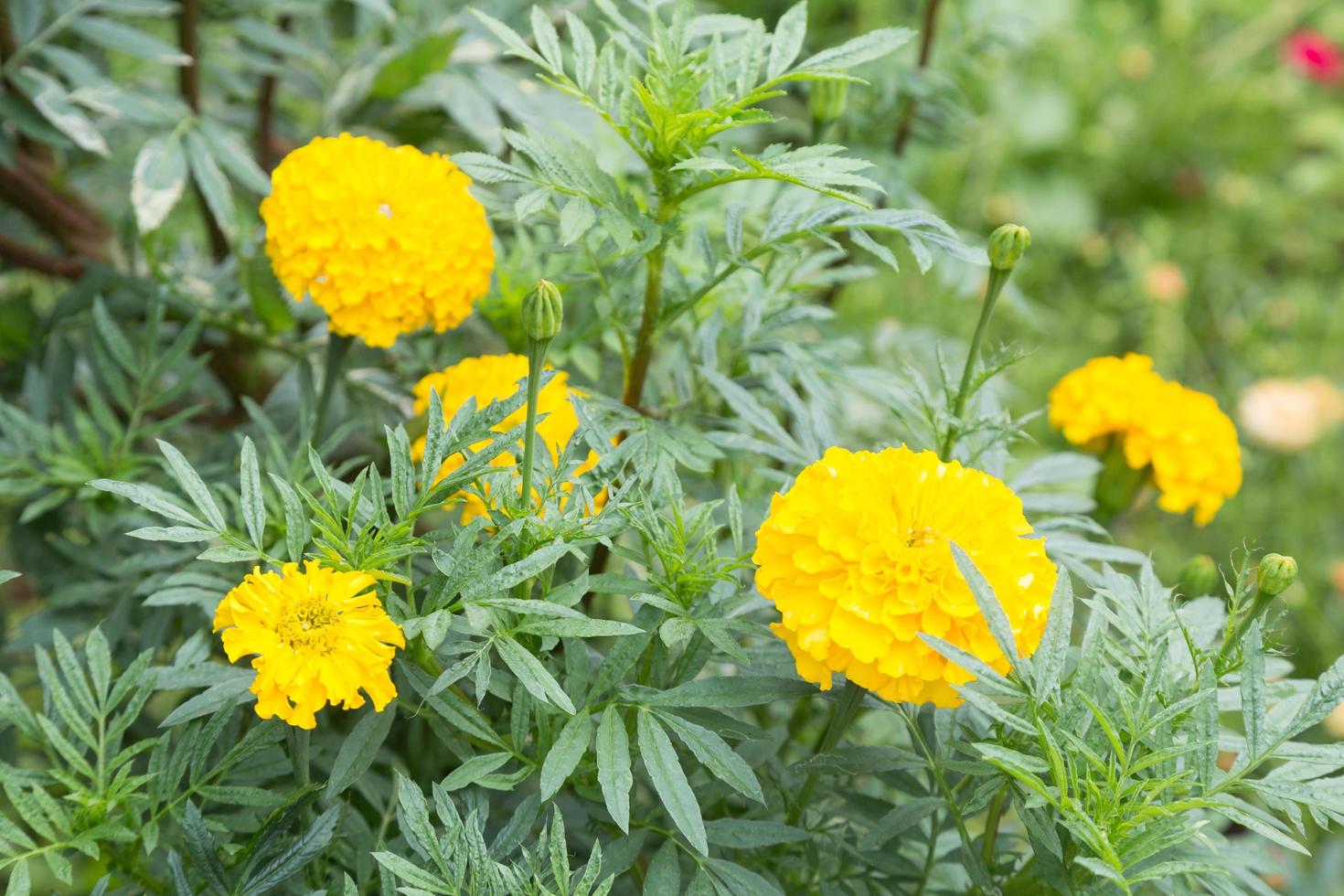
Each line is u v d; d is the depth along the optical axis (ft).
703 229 3.61
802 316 3.73
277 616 3.17
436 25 4.42
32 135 4.03
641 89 3.37
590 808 3.38
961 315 7.75
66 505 3.92
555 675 3.39
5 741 3.72
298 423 3.92
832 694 3.38
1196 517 4.03
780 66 3.44
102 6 4.06
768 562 3.27
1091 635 3.25
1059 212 9.61
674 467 3.51
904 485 3.29
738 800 3.55
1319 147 10.78
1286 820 4.62
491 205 3.72
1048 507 3.66
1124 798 3.26
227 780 3.43
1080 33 10.34
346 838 3.46
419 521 3.91
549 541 3.30
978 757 3.38
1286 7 11.10
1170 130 10.07
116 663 3.75
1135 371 4.00
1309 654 6.88
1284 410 7.46
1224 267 9.45
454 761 3.59
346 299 3.59
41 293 5.41
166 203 3.96
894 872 3.49
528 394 3.26
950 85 4.33
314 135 4.32
